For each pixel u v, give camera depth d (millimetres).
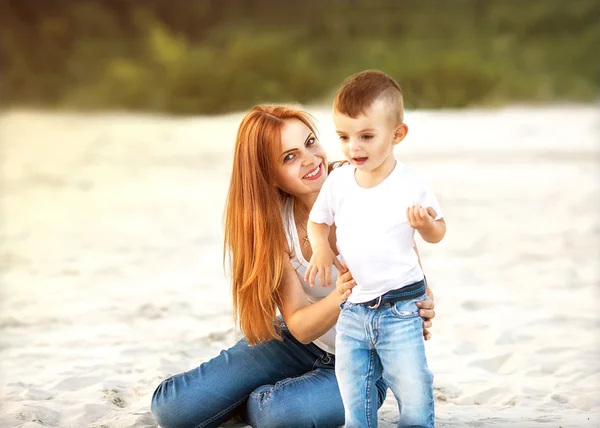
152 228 13930
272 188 5723
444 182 17500
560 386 6754
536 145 22797
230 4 47031
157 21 46844
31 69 43531
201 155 22875
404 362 4918
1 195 17828
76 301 9664
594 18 43219
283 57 37750
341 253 5031
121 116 35594
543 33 43469
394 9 44938
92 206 16250
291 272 5703
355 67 38656
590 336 8094
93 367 7328
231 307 9203
